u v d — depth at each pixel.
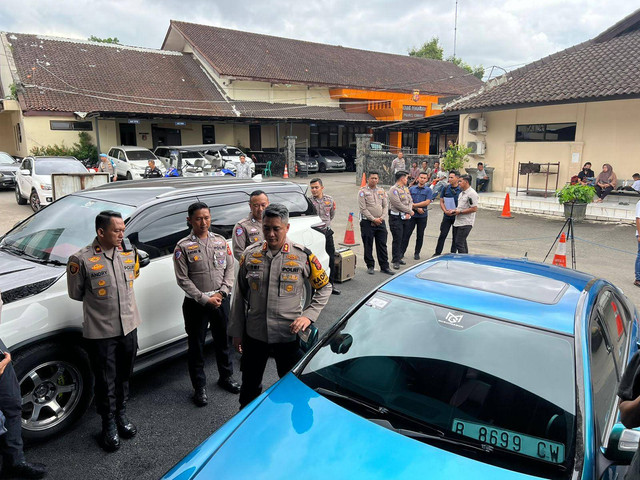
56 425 3.45
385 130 30.91
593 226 11.66
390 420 2.37
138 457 3.29
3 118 26.44
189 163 19.03
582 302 2.71
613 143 13.85
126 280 3.35
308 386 2.69
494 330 2.58
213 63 26.12
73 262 3.17
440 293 2.93
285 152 24.75
